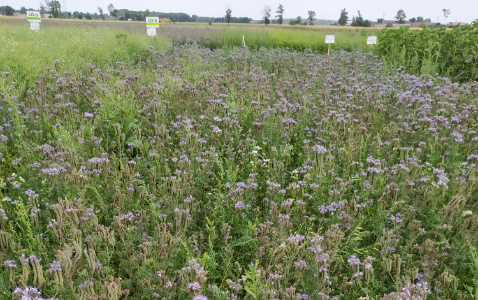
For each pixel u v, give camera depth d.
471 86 9.71
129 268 3.76
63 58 11.03
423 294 3.17
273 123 6.67
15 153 5.84
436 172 4.83
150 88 8.00
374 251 4.15
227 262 3.81
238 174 5.57
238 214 4.46
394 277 3.79
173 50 15.53
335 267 3.79
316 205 4.80
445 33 13.11
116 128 5.84
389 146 6.17
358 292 3.65
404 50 13.32
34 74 9.15
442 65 12.13
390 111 7.87
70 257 3.41
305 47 19.72
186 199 4.38
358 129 6.59
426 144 6.22
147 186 4.93
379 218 4.43
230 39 20.06
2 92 6.96
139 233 4.12
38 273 3.10
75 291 3.23
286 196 5.25
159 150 5.76
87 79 8.36
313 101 8.38
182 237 4.05
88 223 3.92
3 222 3.95
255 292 3.15
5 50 10.04
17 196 4.64
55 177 4.41
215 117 6.27
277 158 5.98
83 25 21.84
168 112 7.36
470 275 3.96
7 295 3.08
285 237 3.96
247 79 9.85
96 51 12.72
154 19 16.61
